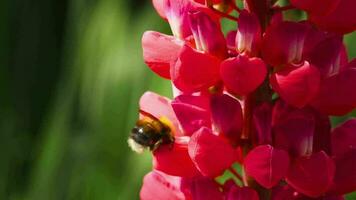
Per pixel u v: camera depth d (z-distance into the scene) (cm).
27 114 103
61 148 86
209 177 48
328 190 48
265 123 47
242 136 48
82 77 88
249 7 47
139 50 88
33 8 108
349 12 47
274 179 46
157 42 48
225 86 48
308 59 47
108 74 88
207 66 47
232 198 47
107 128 86
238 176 49
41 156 87
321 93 47
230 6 48
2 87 102
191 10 48
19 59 106
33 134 101
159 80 82
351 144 48
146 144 48
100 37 90
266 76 47
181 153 48
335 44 47
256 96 48
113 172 84
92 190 84
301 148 47
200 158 47
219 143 47
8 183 92
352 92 46
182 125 48
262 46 47
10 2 105
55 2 109
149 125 49
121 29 90
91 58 89
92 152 85
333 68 47
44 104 104
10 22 106
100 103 87
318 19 47
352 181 47
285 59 46
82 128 87
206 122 48
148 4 91
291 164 47
